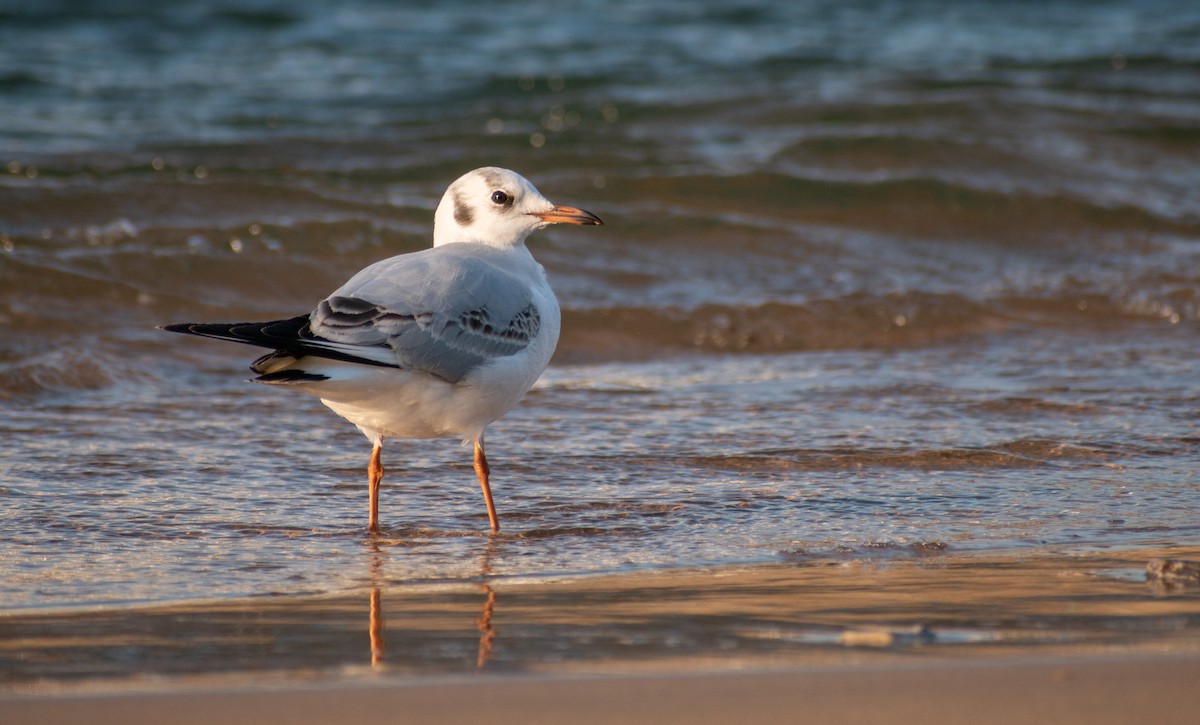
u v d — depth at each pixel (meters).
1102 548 8.98
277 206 20.02
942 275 19.55
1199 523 9.62
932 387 14.03
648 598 7.83
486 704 5.79
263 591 8.05
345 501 10.35
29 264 16.58
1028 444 11.74
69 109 26.36
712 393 13.89
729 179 22.61
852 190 22.66
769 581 8.22
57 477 10.66
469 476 11.03
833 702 5.77
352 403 9.14
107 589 8.06
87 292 16.38
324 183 21.53
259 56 31.67
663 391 13.98
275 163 23.31
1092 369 14.96
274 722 5.58
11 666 6.51
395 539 9.37
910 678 6.09
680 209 21.11
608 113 27.77
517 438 12.08
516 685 6.08
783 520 9.77
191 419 12.63
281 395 13.70
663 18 37.03
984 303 17.94
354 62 31.48
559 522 9.79
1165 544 9.10
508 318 9.58
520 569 8.59
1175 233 22.08
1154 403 13.24
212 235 18.31
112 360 14.40
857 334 17.05
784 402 13.44
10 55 30.08
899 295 17.88
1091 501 10.20
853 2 40.44
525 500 10.34
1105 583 8.05
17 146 23.31
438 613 7.53
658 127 26.92
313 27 34.56
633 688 6.01
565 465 11.29
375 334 8.90
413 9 36.91
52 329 15.41
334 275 17.89
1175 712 5.63
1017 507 10.05
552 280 18.27
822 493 10.47
